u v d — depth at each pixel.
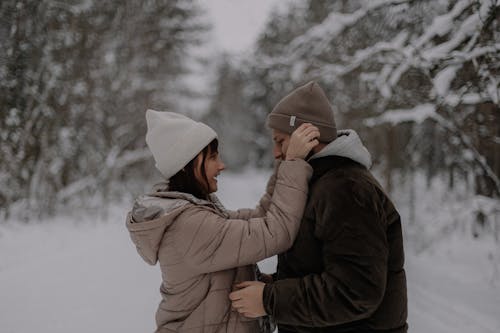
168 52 13.11
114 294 3.89
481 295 3.83
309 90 1.36
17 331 3.05
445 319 3.28
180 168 1.33
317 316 1.12
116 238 6.41
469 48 3.61
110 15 9.12
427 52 3.91
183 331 1.27
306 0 7.70
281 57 6.59
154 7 11.07
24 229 6.53
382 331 1.19
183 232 1.20
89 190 8.85
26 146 7.39
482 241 5.74
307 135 1.29
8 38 6.91
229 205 11.38
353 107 7.11
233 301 1.25
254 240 1.18
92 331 3.11
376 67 5.46
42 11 7.26
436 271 4.68
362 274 1.08
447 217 5.42
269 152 25.19
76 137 8.56
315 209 1.20
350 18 5.39
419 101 5.20
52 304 3.59
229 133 28.97
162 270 1.29
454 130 4.77
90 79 8.78
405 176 7.41
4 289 3.90
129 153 10.53
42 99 7.53
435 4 4.43
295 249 1.26
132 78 10.77
